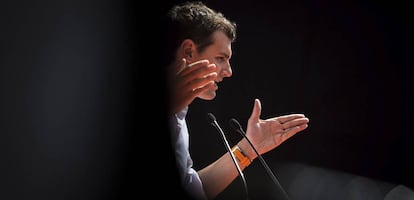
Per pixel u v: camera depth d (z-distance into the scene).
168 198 3.46
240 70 9.24
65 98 2.82
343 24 9.75
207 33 4.43
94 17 3.03
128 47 3.26
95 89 2.99
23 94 2.65
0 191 2.54
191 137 8.67
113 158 3.02
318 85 9.69
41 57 2.73
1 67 2.60
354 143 9.75
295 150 9.48
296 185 9.36
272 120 5.01
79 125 2.87
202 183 4.77
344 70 9.77
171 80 3.56
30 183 2.62
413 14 9.92
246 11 9.24
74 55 2.90
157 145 3.37
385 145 9.84
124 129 3.12
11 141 2.60
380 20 9.93
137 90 3.26
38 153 2.67
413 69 9.95
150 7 3.57
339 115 9.75
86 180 2.85
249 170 9.06
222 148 8.71
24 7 2.68
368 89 9.84
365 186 9.63
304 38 9.59
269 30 9.39
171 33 4.23
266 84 9.38
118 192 3.00
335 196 9.49
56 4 2.81
